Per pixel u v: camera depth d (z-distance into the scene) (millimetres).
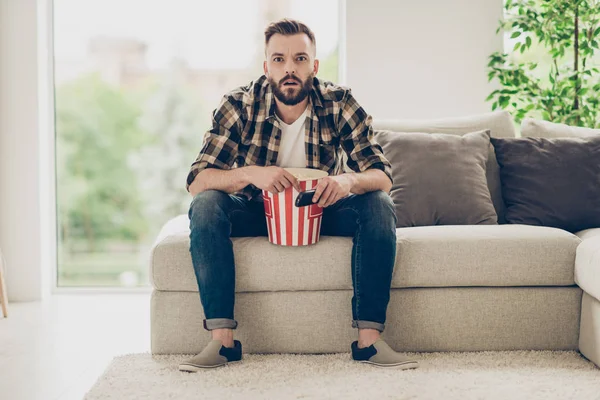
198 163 2309
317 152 2377
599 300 2078
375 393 1812
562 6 3318
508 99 3395
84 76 3611
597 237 2211
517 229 2346
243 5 3631
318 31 3650
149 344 2531
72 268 3625
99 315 3059
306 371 2033
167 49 3615
